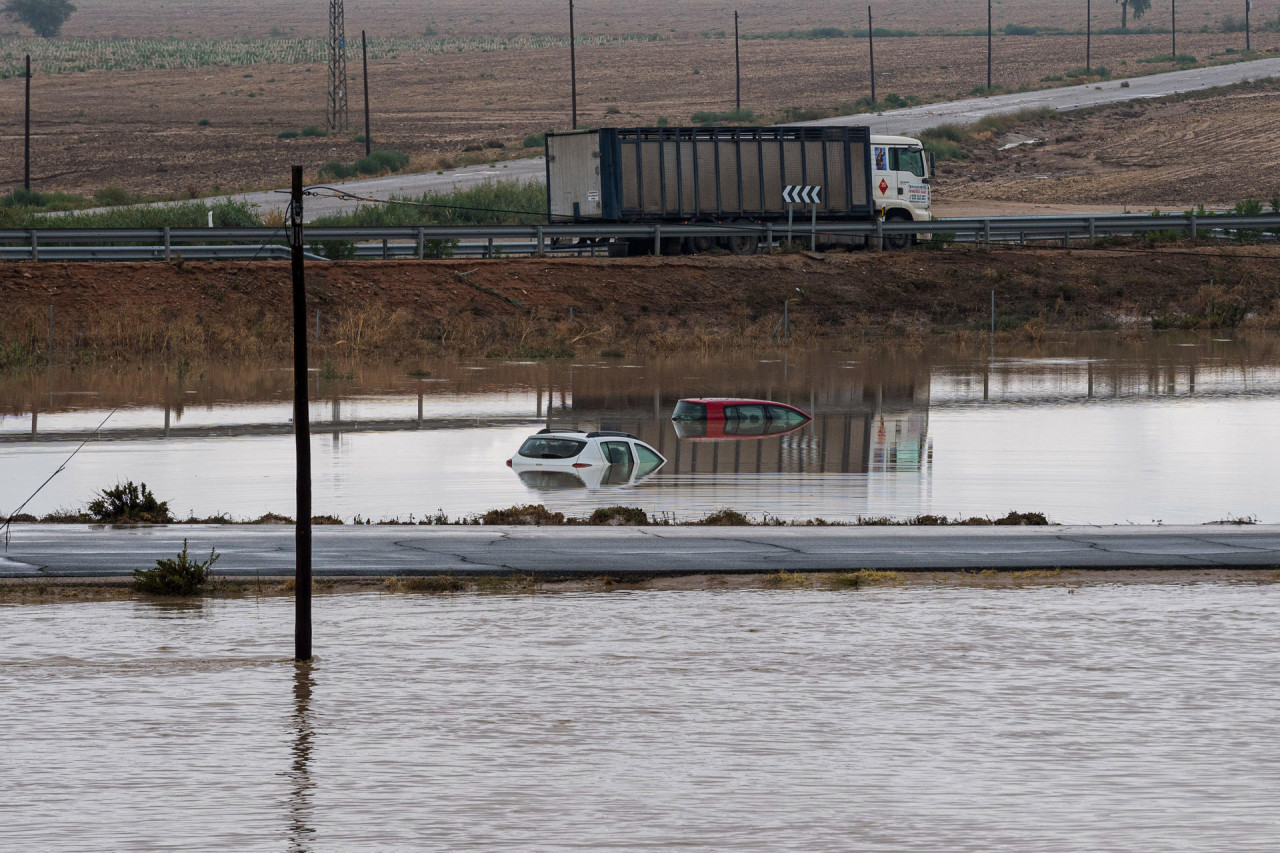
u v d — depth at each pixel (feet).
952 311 517.14
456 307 469.98
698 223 513.04
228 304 445.78
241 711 123.75
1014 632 151.64
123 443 282.56
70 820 99.04
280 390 364.99
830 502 229.04
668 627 153.69
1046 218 576.20
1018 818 99.50
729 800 103.19
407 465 261.44
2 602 163.84
